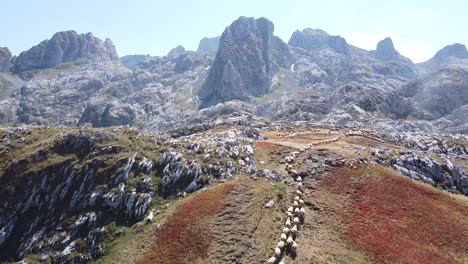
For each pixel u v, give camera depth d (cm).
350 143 11194
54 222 7719
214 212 6184
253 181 7144
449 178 9200
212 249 5391
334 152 8675
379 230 5744
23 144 10206
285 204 6397
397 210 6322
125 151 8881
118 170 8219
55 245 7131
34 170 8906
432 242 5700
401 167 8988
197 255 5338
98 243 6694
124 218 7144
